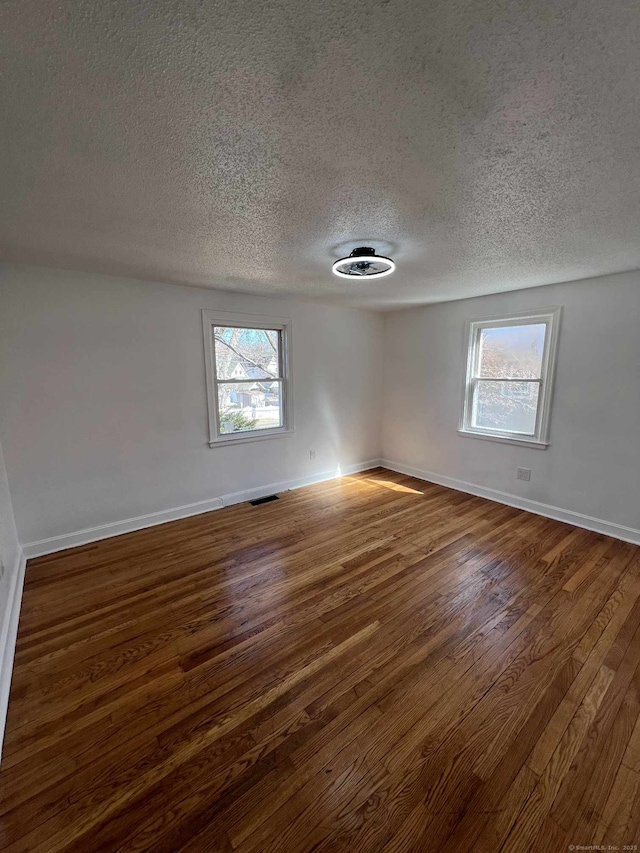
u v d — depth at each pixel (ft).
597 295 10.21
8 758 4.56
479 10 2.65
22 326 8.95
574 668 5.87
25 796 4.15
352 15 2.67
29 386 9.14
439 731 4.88
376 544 10.05
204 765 4.47
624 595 7.72
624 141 4.18
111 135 3.98
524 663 5.98
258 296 12.85
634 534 10.04
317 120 3.82
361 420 16.81
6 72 3.08
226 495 12.98
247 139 4.12
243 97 3.45
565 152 4.41
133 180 4.96
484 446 13.52
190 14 2.64
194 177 4.91
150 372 10.92
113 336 10.19
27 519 9.37
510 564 8.98
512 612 7.23
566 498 11.39
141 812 4.00
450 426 14.61
